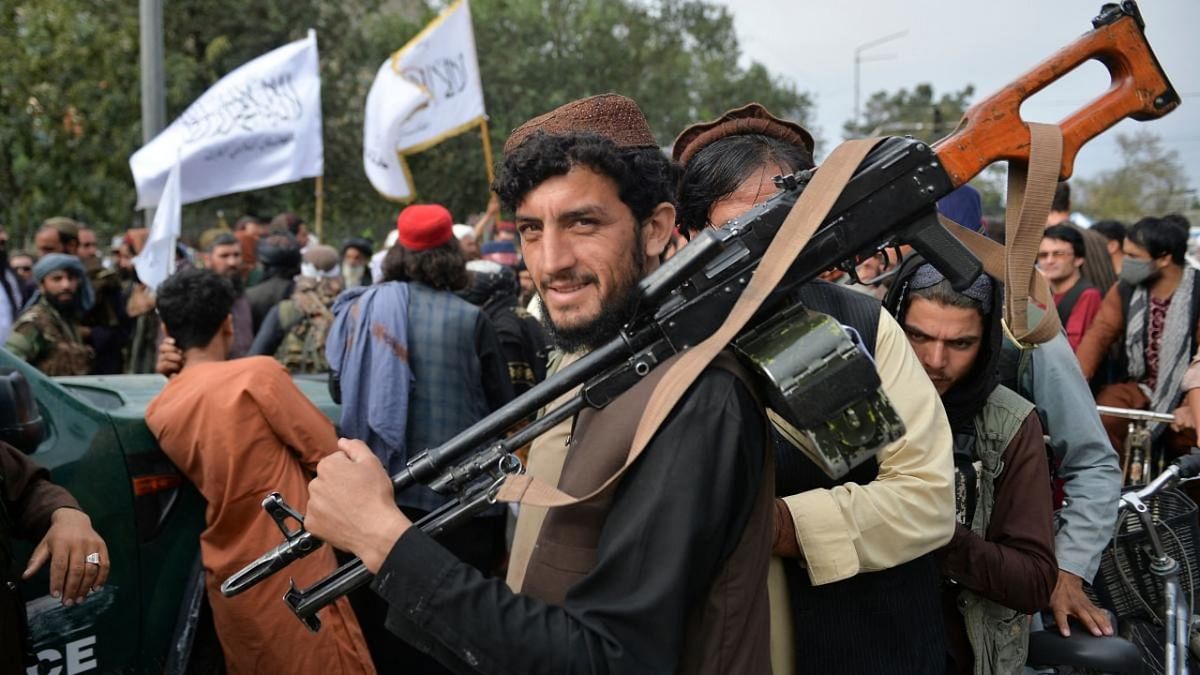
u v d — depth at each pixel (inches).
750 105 76.5
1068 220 226.2
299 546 51.9
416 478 49.9
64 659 93.0
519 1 1066.1
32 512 78.6
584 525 49.2
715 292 47.6
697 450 45.6
